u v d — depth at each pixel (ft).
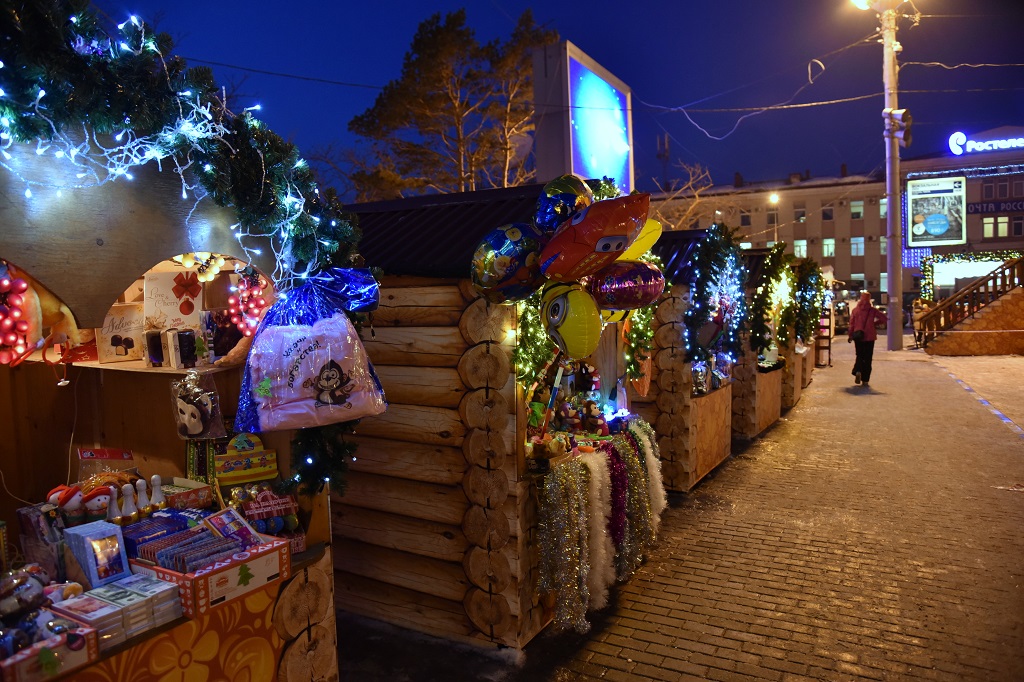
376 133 67.26
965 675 11.78
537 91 36.99
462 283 13.21
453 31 62.75
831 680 11.75
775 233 144.25
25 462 12.72
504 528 12.96
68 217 7.43
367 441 14.58
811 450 28.14
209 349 10.85
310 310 9.59
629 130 45.47
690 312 22.07
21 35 6.60
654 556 17.38
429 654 13.15
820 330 57.16
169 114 8.22
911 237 129.80
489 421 13.01
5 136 6.84
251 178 9.09
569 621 12.97
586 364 16.78
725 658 12.54
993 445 27.84
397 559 14.35
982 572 15.90
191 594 8.11
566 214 12.00
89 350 11.98
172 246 8.48
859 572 16.06
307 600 9.87
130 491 9.50
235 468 10.33
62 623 7.19
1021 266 61.82
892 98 64.80
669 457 22.67
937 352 61.82
